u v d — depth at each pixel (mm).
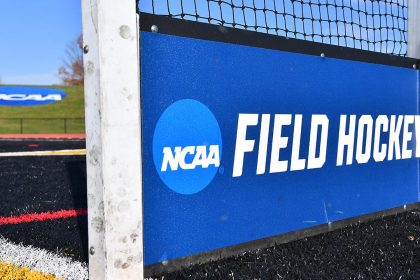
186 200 1950
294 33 2674
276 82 2307
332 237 2494
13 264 2031
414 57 3324
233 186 2135
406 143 3150
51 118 30062
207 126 2020
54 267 1986
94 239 1605
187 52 1928
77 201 3861
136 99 1638
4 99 32750
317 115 2521
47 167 6711
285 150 2359
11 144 13828
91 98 1569
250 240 2211
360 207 2814
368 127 2846
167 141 1871
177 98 1899
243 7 2391
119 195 1588
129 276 1635
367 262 2061
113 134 1563
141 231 1673
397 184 3090
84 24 1574
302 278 1841
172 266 1906
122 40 1580
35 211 3389
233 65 2113
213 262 2047
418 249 2277
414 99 3205
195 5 2178
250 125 2195
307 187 2482
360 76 2777
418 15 3311
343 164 2686
